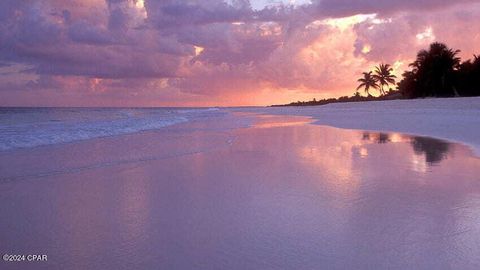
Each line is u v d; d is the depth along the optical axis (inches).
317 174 367.2
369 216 235.5
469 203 260.1
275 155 498.3
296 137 744.3
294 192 298.2
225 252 185.2
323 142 644.1
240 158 475.2
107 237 206.2
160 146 601.3
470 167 391.2
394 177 346.3
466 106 1551.4
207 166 420.2
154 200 280.5
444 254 178.9
